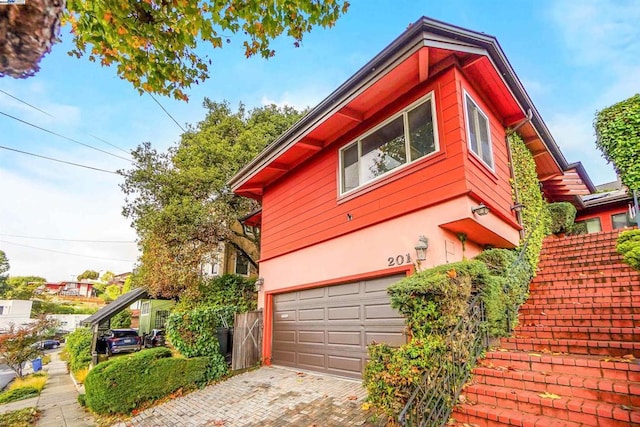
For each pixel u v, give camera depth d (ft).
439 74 20.97
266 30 12.42
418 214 20.39
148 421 21.91
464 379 14.58
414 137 21.74
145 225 39.17
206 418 20.51
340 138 27.35
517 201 25.31
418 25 17.87
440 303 14.62
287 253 31.12
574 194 42.32
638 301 17.95
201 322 29.50
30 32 4.47
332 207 26.89
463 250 20.77
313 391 21.74
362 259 23.49
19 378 46.65
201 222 38.32
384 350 15.23
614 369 12.78
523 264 22.53
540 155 32.55
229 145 45.19
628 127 27.94
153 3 10.85
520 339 17.19
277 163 31.78
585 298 19.62
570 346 15.67
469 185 18.57
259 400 21.77
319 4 12.32
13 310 111.24
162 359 26.17
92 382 24.50
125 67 12.32
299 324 28.55
